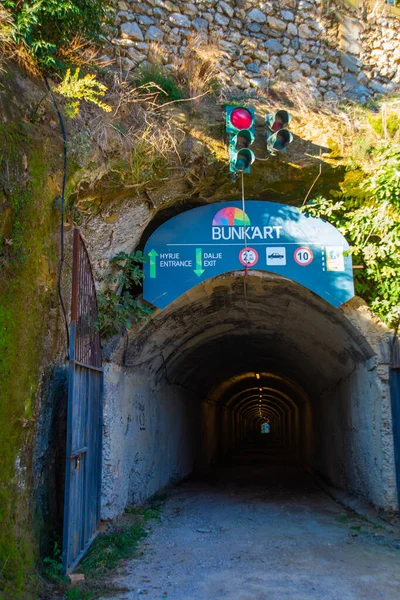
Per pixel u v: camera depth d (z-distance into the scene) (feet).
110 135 19.19
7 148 14.56
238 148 21.16
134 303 21.42
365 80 27.20
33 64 17.13
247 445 112.06
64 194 17.16
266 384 74.74
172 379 36.58
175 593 14.60
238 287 25.76
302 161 22.11
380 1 27.61
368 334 22.90
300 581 15.56
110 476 20.53
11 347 13.74
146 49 23.84
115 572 16.31
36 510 15.05
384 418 22.52
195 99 22.35
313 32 26.84
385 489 22.26
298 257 22.49
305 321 28.91
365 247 22.35
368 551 18.94
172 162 21.16
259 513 27.30
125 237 21.31
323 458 42.60
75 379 15.69
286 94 24.82
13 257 14.23
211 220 22.67
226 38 25.43
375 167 21.85
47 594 13.50
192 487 38.50
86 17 18.95
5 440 13.24
